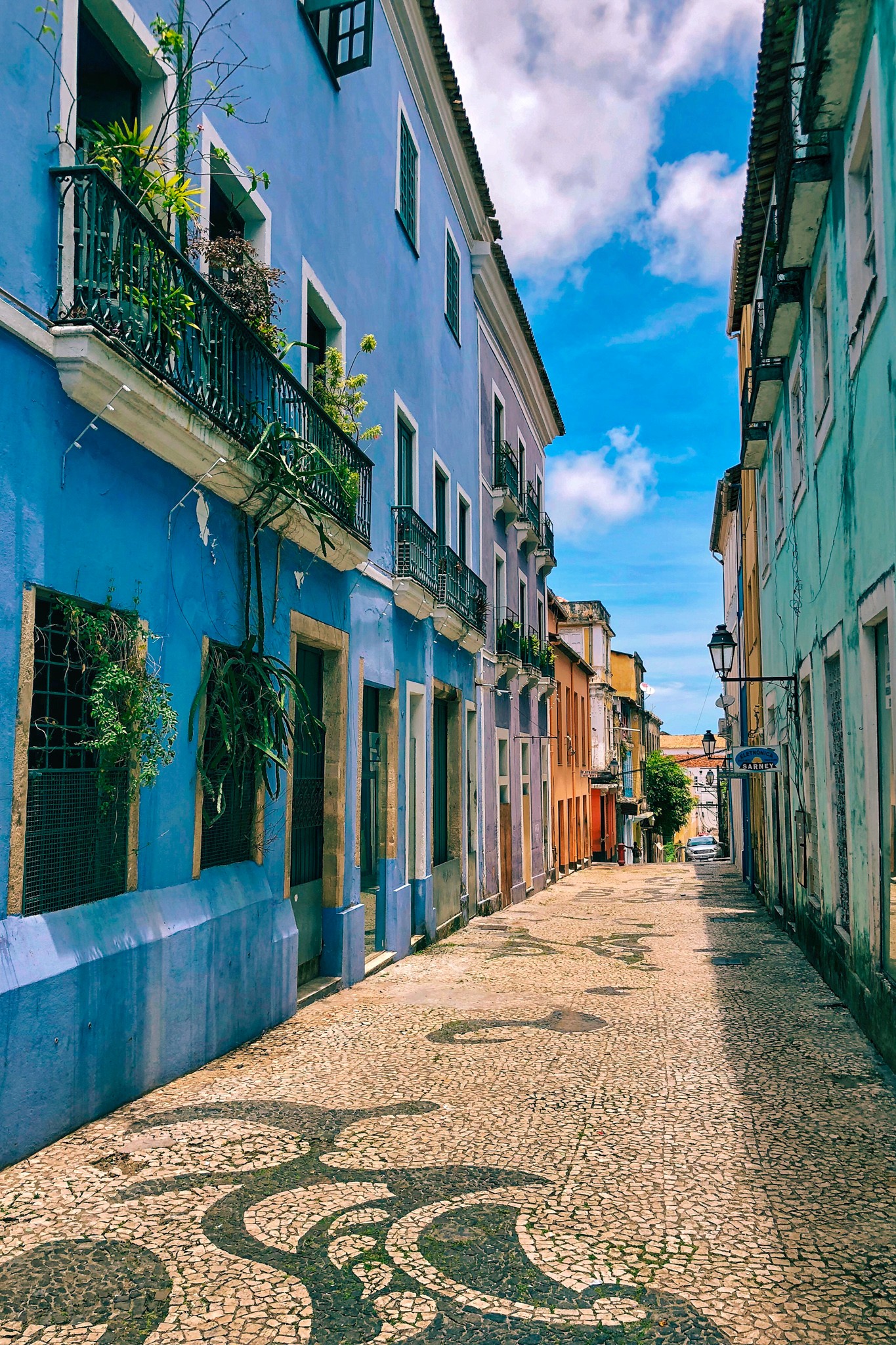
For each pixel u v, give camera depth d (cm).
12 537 468
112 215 521
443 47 1370
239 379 705
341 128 1041
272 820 804
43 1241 388
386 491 1195
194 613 663
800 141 967
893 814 704
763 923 1552
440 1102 588
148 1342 320
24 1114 466
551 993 948
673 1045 734
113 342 509
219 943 679
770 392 1304
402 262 1302
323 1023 805
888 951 710
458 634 1531
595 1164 487
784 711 1327
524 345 2281
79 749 535
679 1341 324
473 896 1691
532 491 2420
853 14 681
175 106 639
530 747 2412
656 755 5881
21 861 474
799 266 1009
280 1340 323
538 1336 327
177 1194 439
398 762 1217
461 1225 413
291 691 838
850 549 815
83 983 510
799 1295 355
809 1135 531
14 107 474
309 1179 462
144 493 594
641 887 2559
